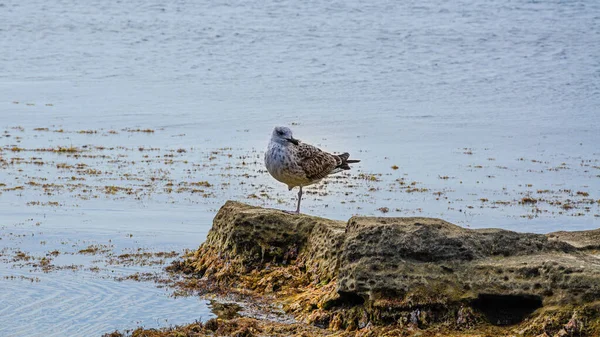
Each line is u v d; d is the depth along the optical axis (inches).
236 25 1899.6
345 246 437.1
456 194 744.3
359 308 427.2
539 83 1397.6
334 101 1238.9
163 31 1840.6
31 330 428.8
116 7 2111.2
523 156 911.0
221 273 506.3
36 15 1985.7
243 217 515.2
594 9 2074.3
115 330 431.2
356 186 763.4
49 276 508.1
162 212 658.8
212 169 810.2
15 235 589.6
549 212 692.1
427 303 414.6
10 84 1320.1
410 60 1587.1
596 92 1331.2
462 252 426.6
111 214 649.0
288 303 468.8
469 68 1521.9
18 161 818.8
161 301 474.3
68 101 1189.7
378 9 2097.7
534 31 1849.2
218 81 1390.3
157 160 843.4
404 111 1176.2
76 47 1673.2
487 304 416.5
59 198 688.4
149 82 1373.0
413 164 861.8
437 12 2063.2
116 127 1019.9
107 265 533.3
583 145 976.3
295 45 1711.4
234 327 428.5
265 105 1197.7
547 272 408.5
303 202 701.9
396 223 438.3
